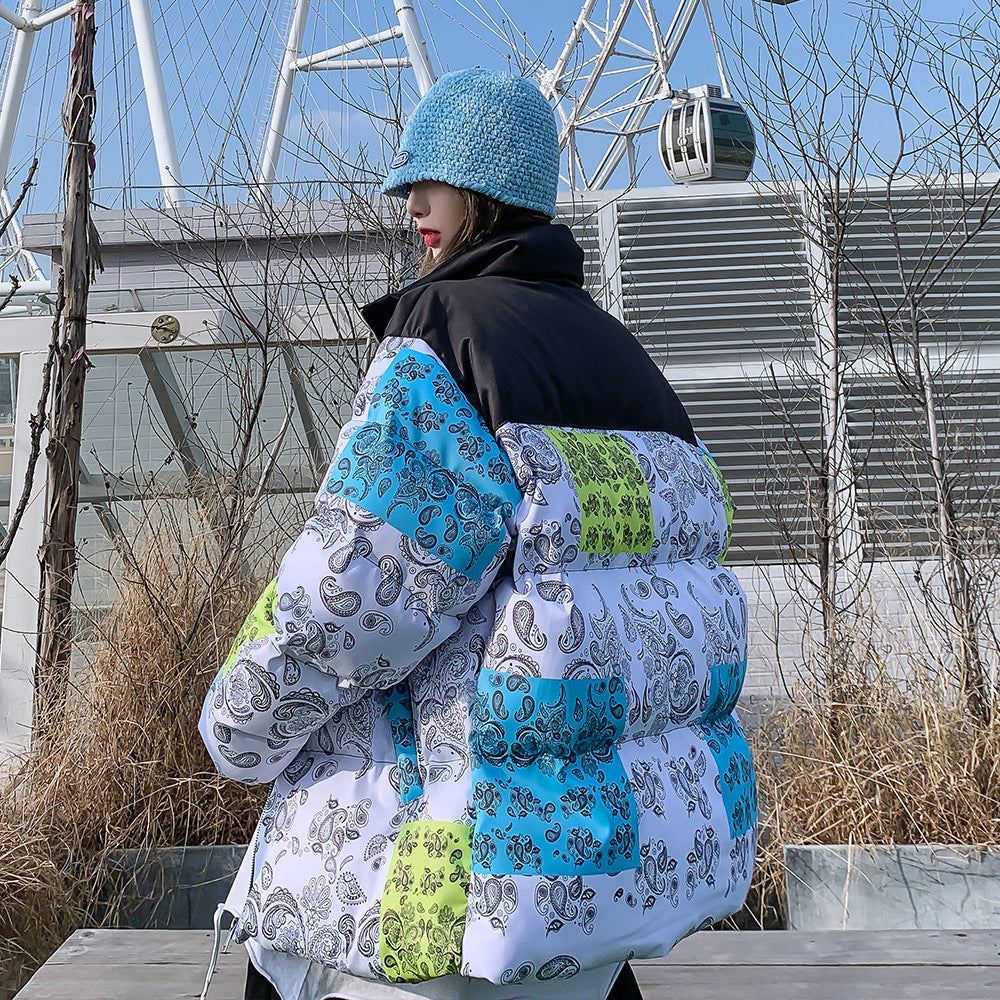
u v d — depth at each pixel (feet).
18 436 12.88
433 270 3.86
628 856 3.24
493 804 3.16
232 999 5.95
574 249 4.02
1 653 12.28
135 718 9.71
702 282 16.30
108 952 6.67
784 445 15.26
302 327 13.01
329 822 3.38
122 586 10.68
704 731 3.88
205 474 12.32
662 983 6.33
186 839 9.23
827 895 9.22
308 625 3.12
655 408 4.04
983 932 7.16
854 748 10.05
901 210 15.56
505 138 3.81
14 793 9.20
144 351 13.05
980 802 9.46
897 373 12.88
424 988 3.30
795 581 12.72
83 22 11.25
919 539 12.79
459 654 3.35
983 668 10.61
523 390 3.41
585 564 3.38
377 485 3.15
